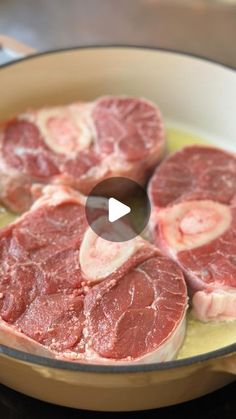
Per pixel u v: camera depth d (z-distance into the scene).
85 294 0.39
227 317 0.41
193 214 0.45
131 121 0.51
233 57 0.67
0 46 0.58
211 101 0.55
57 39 0.68
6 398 0.39
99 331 0.37
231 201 0.45
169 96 0.56
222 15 0.73
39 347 0.37
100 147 0.49
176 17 0.73
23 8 0.72
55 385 0.34
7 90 0.52
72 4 0.74
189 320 0.41
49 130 0.50
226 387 0.39
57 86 0.55
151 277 0.40
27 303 0.39
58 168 0.48
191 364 0.32
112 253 0.41
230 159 0.49
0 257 0.41
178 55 0.53
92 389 0.34
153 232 0.44
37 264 0.40
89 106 0.52
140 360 0.36
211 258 0.42
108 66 0.54
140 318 0.38
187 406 0.38
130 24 0.71
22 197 0.48
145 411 0.38
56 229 0.42
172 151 0.54
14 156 0.48
